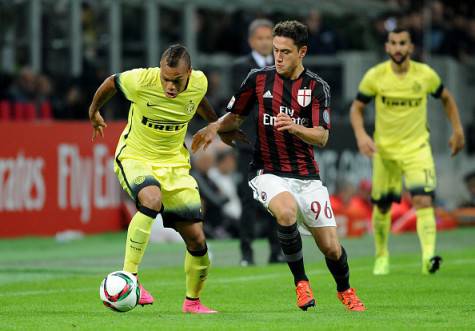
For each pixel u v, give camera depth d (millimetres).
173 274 39219
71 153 57281
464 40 83188
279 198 26828
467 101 79438
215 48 78875
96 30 66750
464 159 76875
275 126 26656
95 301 30781
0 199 53906
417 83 38719
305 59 72062
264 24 42156
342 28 81438
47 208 56062
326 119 27109
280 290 33438
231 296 31938
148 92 27156
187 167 27953
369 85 38938
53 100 61438
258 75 27703
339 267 27609
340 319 26062
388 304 29562
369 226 63531
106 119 62625
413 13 79312
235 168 59531
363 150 38750
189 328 24141
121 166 27578
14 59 62812
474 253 48094
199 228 27422
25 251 49406
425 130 39125
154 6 68312
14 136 54438
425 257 37906
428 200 38344
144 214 26625
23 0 62625
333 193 65875
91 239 55688
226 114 28266
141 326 24547
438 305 29312
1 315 27391
